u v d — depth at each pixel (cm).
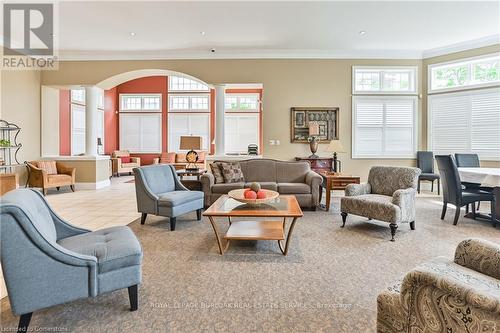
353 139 645
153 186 384
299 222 391
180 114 1087
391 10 453
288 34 547
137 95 1095
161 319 172
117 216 425
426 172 617
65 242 198
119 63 655
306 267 246
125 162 1026
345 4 435
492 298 90
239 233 292
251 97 1093
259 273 234
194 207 389
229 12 459
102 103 998
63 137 790
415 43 592
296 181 497
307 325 167
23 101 615
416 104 641
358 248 291
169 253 278
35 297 151
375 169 395
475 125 579
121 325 166
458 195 371
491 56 559
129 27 513
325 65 644
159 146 1093
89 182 672
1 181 469
